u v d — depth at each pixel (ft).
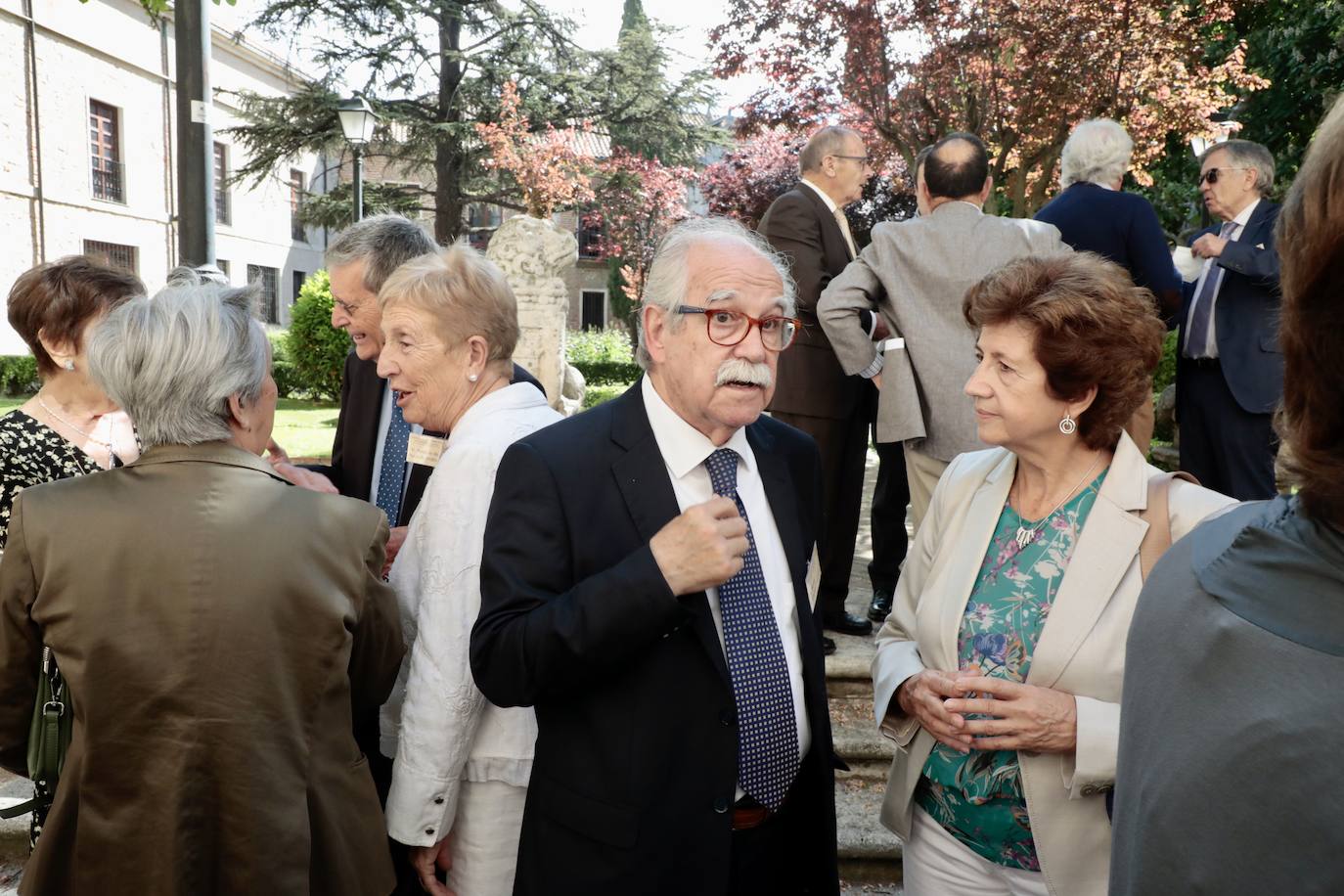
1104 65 31.71
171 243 80.23
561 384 23.13
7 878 8.79
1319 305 1.98
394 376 6.15
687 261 4.68
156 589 4.38
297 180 98.22
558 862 4.56
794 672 4.99
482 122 68.18
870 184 59.16
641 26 72.23
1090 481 5.05
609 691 4.56
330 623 4.66
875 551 11.68
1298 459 2.05
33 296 7.04
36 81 65.87
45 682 4.72
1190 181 39.65
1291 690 1.96
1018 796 4.92
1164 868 2.11
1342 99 2.02
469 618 5.36
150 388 4.66
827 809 4.96
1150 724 2.26
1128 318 4.74
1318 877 1.86
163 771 4.31
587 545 4.66
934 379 9.45
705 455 4.86
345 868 4.76
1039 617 4.97
